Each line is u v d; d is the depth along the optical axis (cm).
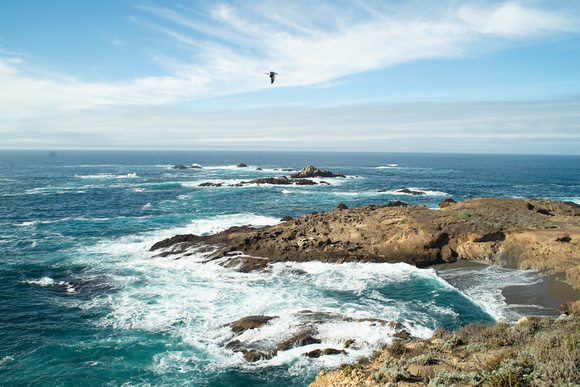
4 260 2630
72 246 3036
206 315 1814
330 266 2536
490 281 2248
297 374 1307
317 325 1631
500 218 3030
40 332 1638
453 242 2730
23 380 1292
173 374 1330
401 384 870
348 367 1117
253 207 5103
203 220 4153
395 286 2195
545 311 1777
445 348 1120
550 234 2553
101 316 1800
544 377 717
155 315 1814
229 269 2516
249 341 1527
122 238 3322
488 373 800
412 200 5997
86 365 1387
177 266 2586
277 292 2117
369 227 3058
